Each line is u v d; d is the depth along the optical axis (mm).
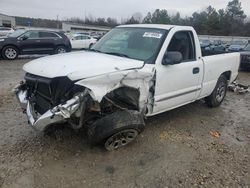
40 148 4320
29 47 15688
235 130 5531
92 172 3809
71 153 4219
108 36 5570
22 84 4621
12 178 3596
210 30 76312
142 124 4191
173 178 3773
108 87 3883
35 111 4180
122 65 4160
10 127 5059
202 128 5492
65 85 3869
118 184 3600
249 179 3857
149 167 3990
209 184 3691
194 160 4242
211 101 6621
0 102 6488
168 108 5109
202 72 5676
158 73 4547
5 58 15250
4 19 75375
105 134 3939
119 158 4160
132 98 4301
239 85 8961
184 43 5293
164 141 4785
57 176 3691
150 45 4828
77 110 3756
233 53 6992
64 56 4539
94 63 4082
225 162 4250
